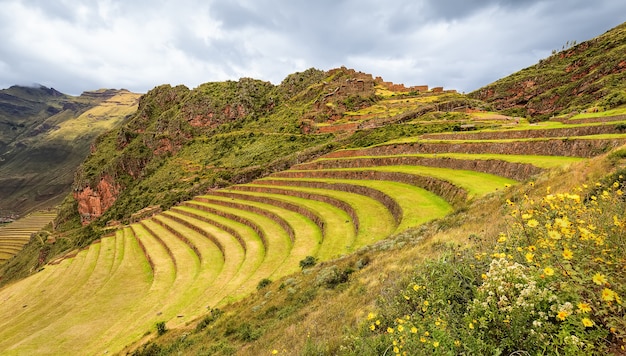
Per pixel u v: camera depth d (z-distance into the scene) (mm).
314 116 107438
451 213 23281
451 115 79188
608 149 26250
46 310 45094
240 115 140375
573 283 4156
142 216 86312
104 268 58219
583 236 4480
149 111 165625
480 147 41844
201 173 101250
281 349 10844
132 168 130750
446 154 43719
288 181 62531
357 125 90062
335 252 28422
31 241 134875
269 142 104000
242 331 16547
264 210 50250
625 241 4484
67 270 63781
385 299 9609
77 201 138875
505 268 4934
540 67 164625
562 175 17000
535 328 4195
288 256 30812
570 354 3545
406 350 5570
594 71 108625
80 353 28719
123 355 23812
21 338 36438
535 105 123875
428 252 13969
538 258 5047
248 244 40781
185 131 136375
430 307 6438
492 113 80812
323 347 8477
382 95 124438
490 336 4699
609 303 3762
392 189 37531
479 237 10312
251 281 29078
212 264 40812
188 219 64125
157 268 45781
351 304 12367
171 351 19766
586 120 44875
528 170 28156
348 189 45844
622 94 60312
